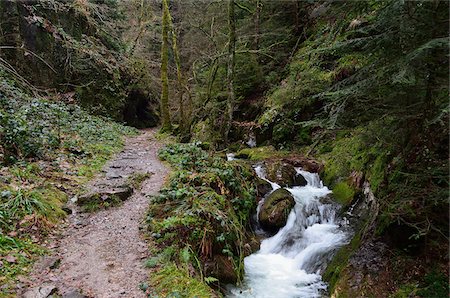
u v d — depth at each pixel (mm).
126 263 5301
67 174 8383
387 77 4785
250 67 17141
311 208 8938
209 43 19219
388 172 6379
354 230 7695
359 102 5457
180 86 17719
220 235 6492
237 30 18141
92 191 7617
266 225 8516
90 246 5742
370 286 5414
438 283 4848
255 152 13680
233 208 7961
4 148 7797
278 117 14641
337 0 5816
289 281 6648
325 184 10508
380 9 4965
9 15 13969
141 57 23188
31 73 14492
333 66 12555
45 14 15875
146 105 25031
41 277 4770
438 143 5113
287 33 17438
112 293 4570
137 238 6035
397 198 5441
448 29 4340
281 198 8906
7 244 5141
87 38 18062
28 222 5770
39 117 11305
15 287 4410
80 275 4938
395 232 5840
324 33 13695
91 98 18047
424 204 5168
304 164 11766
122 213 7004
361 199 8305
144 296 4559
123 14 23969
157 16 23750
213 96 17500
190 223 6145
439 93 4836
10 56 13664
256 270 7000
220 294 5359
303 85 13461
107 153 11422
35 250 5316
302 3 16969
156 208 6906
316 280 6637
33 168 7695
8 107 9977
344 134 10680
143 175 9109
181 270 5246
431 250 5352
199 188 7539
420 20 4438
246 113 17078
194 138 16125
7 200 6012
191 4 21375
